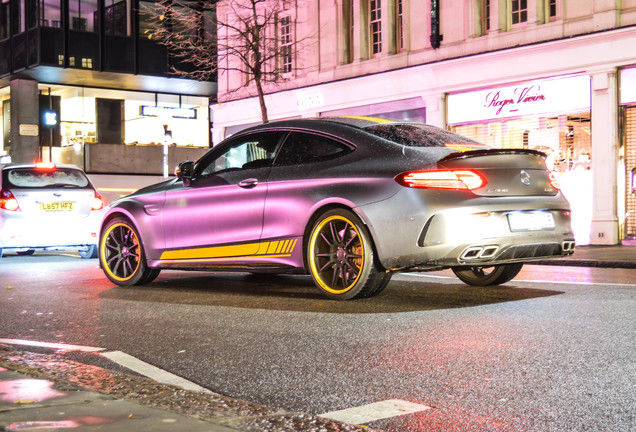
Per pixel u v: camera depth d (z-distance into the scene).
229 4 25.34
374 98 21.00
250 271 7.40
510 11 18.20
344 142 6.94
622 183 16.16
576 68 16.56
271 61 24.47
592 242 16.44
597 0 16.31
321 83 22.44
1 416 3.07
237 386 3.96
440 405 3.50
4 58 36.09
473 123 18.73
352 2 22.05
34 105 36.75
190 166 7.93
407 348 4.73
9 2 35.66
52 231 12.98
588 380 3.87
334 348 4.79
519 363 4.27
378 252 6.47
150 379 3.96
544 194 6.83
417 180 6.34
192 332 5.48
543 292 7.25
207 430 2.90
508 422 3.22
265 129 7.55
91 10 34.91
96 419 3.03
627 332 5.08
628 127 16.05
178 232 7.91
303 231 6.91
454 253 6.21
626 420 3.22
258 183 7.29
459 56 18.95
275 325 5.66
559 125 17.02
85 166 37.78
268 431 2.97
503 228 6.37
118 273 8.70
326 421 3.13
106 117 38.78
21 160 36.44
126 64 35.66
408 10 20.31
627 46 15.70
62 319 6.23
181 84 38.34
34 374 3.98
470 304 6.50
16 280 9.55
